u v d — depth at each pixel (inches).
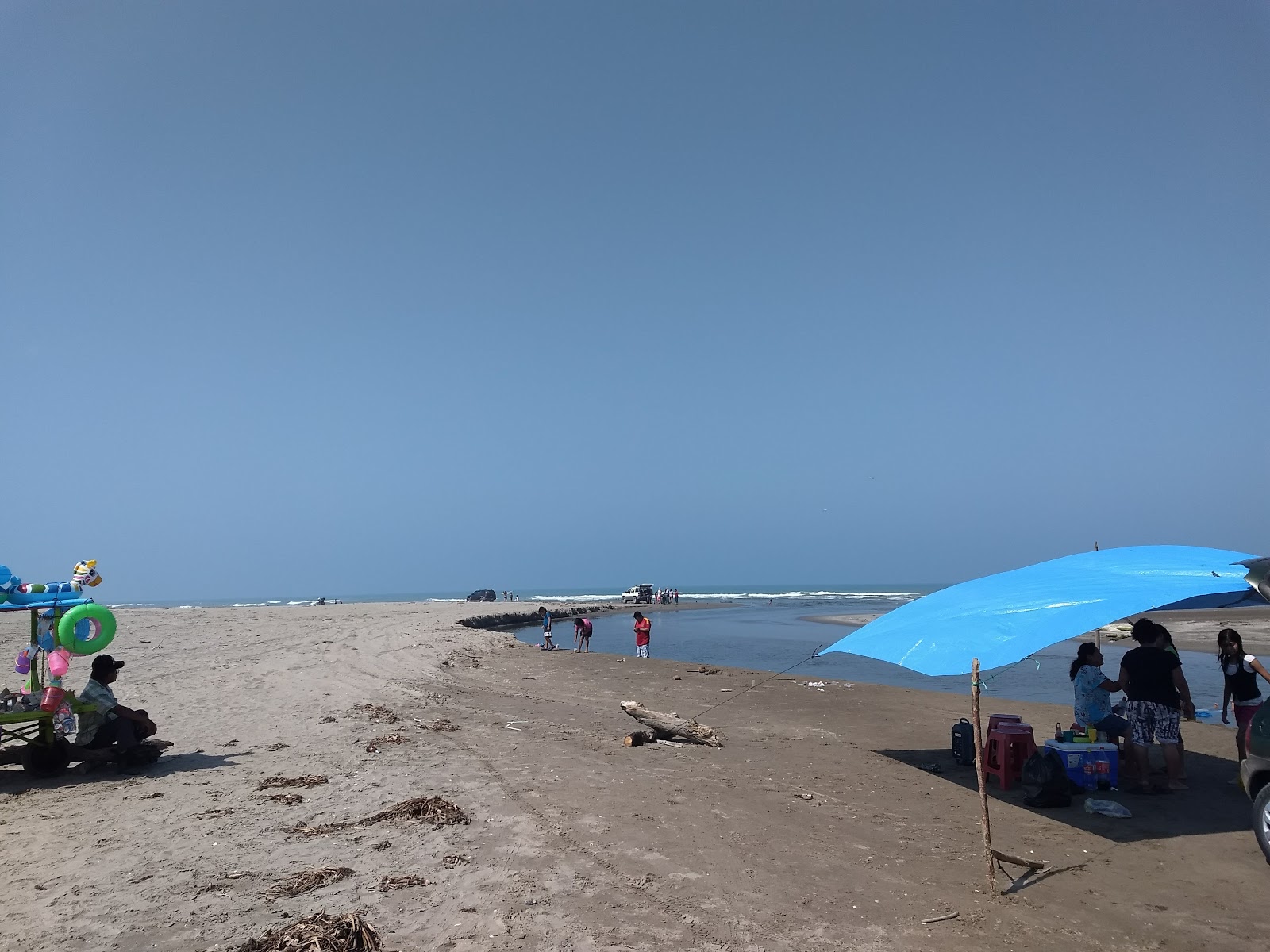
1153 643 368.2
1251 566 304.8
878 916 217.8
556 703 634.2
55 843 274.5
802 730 522.0
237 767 388.5
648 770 393.4
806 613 2657.5
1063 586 343.3
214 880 239.1
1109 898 233.9
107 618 382.3
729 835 286.7
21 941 198.5
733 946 197.2
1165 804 334.3
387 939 199.2
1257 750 263.9
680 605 3518.7
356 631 1307.8
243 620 1688.0
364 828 289.3
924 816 319.9
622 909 219.0
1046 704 636.7
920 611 366.6
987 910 223.6
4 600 358.9
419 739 464.4
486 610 2400.3
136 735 383.6
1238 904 230.5
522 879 239.9
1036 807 333.1
